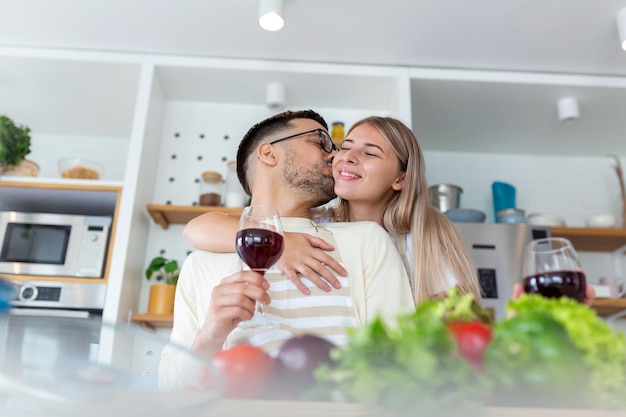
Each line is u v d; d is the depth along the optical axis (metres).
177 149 3.00
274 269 1.12
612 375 0.43
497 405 0.44
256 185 1.42
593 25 2.53
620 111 3.06
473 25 2.55
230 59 2.83
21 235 2.46
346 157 1.54
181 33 2.66
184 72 2.87
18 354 0.50
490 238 2.71
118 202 2.55
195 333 1.17
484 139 3.36
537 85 2.88
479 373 0.43
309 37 2.67
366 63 2.86
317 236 1.21
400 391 0.42
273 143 1.42
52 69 2.83
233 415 0.45
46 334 0.53
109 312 2.34
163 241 2.81
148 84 2.76
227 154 3.02
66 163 2.70
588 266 3.20
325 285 1.08
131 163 2.61
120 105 3.10
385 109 3.14
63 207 2.82
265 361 0.49
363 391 0.43
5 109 3.14
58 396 0.47
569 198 3.38
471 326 0.46
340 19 2.53
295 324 1.05
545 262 0.81
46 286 2.38
